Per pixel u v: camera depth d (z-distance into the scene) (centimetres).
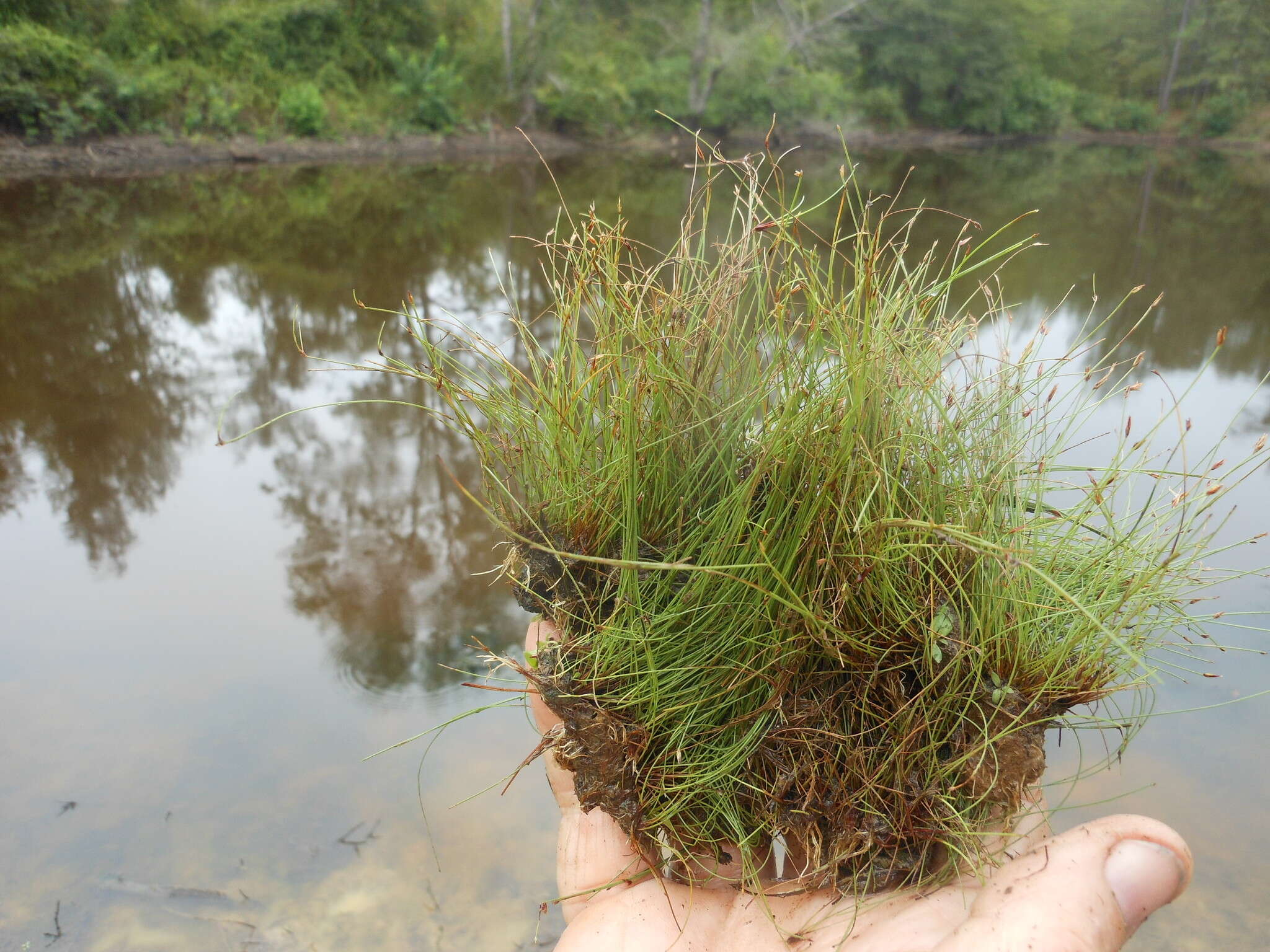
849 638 131
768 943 128
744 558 137
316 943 207
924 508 136
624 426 142
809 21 2512
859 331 133
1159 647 134
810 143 2611
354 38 2011
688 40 2436
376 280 780
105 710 281
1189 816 225
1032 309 634
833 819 134
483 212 1171
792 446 134
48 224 1005
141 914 211
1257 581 303
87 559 371
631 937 131
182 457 465
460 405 151
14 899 218
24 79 1448
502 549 380
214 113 1689
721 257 153
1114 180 1859
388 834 238
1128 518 138
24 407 518
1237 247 986
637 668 140
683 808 140
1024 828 136
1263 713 254
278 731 275
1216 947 196
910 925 118
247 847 234
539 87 2303
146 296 735
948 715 131
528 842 238
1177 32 3375
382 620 329
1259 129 3222
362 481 439
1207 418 432
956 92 3006
